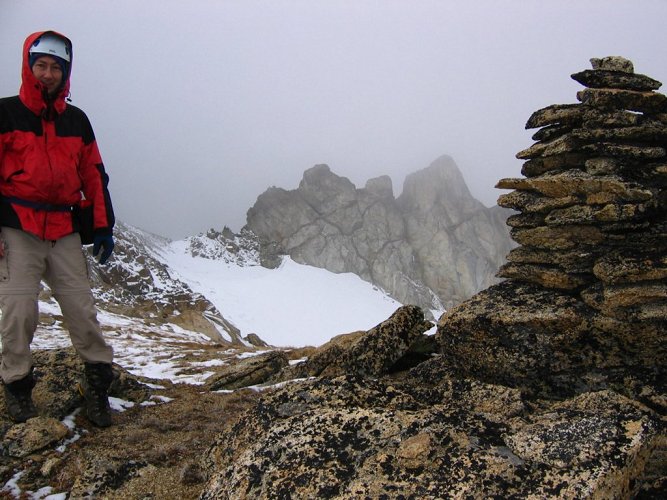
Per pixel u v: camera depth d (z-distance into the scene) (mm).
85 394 7367
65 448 6641
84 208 6961
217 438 6027
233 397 9297
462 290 167750
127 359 19094
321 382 6246
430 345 9734
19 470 6133
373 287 163500
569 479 4070
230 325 73812
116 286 69625
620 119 7113
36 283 6543
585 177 6961
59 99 6387
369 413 5258
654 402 6219
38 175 6254
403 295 162625
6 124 6176
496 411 6062
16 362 6629
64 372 7852
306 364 11406
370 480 4391
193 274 149875
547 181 7215
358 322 140000
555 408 5535
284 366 12617
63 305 6898
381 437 4945
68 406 7453
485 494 4055
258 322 127500
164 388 10086
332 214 176125
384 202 180125
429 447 4586
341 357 9438
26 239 6418
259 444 5211
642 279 6395
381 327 9352
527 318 6883
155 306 64125
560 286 7195
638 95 7250
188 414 8172
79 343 7117
